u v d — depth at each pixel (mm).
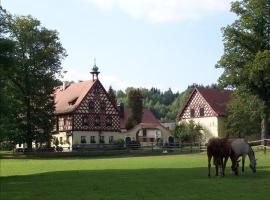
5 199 18094
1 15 37875
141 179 24984
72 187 21875
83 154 67500
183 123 88000
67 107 93188
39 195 19188
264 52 56594
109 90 111750
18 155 66688
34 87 71125
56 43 73125
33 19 71938
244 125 75688
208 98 92125
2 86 33344
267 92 61812
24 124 71188
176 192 19156
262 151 53344
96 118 92750
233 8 62594
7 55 34844
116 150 73062
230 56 62188
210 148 25250
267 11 60125
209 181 23016
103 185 22391
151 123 103875
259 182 22047
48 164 44906
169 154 62219
